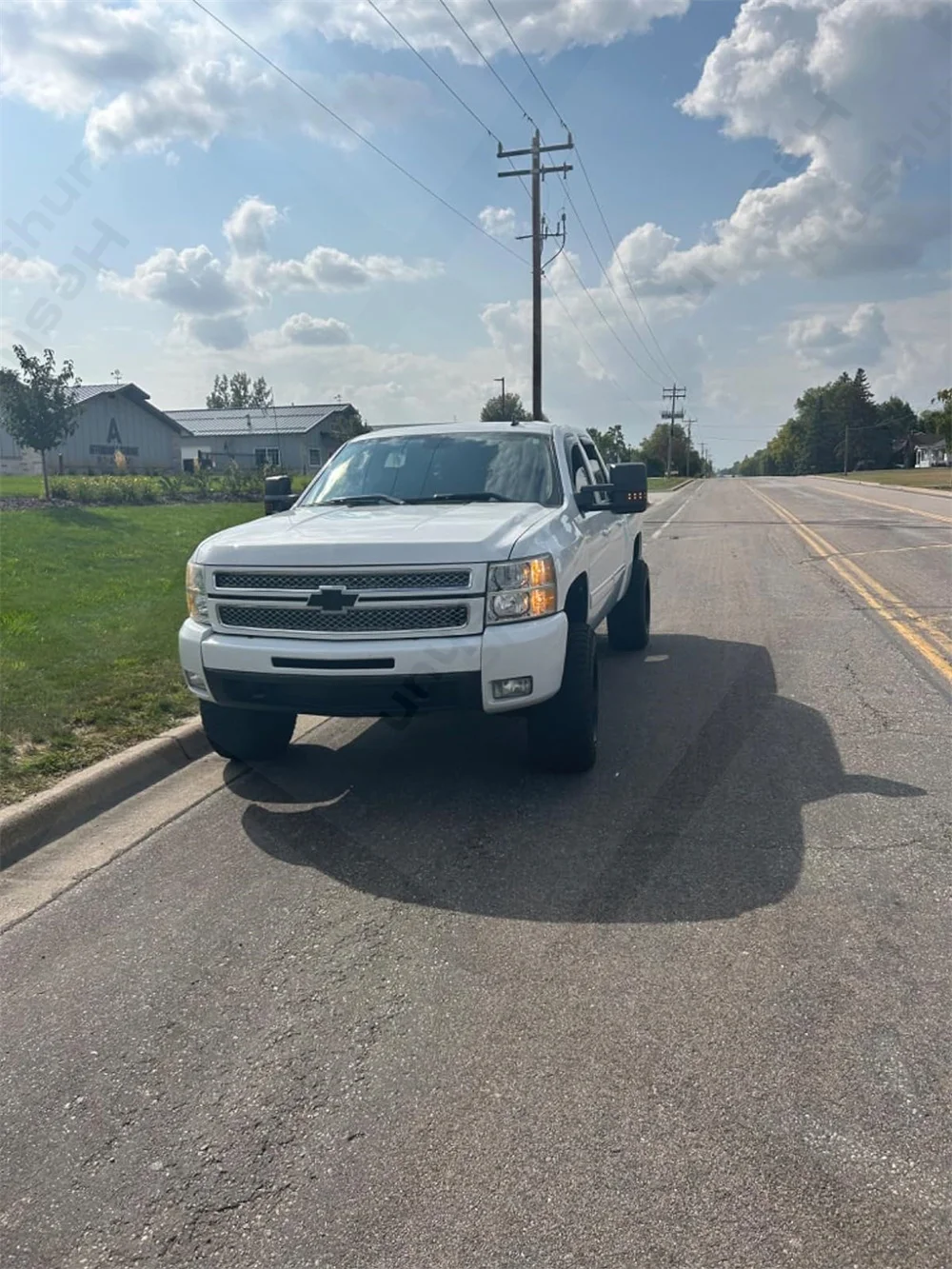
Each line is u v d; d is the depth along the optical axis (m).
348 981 3.46
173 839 4.85
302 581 4.88
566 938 3.70
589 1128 2.64
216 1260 2.27
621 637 9.15
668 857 4.41
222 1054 3.06
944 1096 2.73
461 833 4.78
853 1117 2.65
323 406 61.00
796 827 4.71
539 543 5.01
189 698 7.01
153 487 28.95
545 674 4.87
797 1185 2.41
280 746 5.98
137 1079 2.95
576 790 5.34
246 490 31.44
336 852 4.61
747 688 7.58
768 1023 3.09
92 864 4.57
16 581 12.51
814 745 6.04
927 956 3.49
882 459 125.12
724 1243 2.25
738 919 3.80
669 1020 3.13
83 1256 2.30
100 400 39.66
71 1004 3.38
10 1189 2.52
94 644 8.84
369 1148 2.61
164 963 3.63
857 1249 2.22
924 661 8.39
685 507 35.22
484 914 3.92
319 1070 2.95
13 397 22.66
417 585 4.76
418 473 6.48
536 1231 2.30
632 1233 2.29
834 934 3.66
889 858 4.34
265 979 3.49
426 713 4.83
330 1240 2.31
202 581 5.20
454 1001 3.30
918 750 5.91
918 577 13.87
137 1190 2.50
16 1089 2.92
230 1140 2.67
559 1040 3.05
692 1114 2.68
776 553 17.94
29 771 5.51
